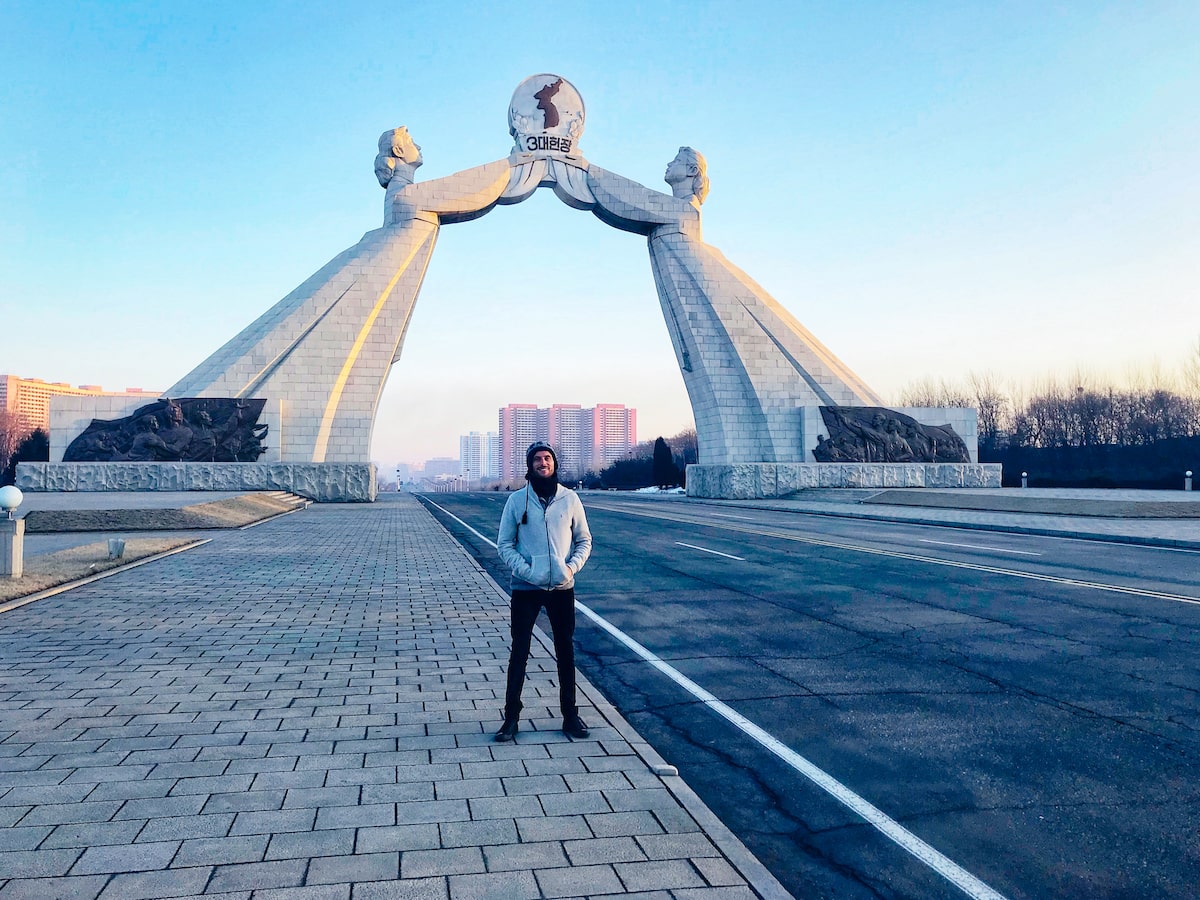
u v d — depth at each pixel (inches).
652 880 133.2
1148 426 2790.4
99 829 149.8
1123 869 145.2
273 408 1558.8
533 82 1846.7
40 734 206.5
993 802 174.2
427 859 139.2
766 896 128.2
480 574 540.7
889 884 140.4
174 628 350.6
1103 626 360.2
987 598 435.5
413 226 1708.9
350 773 180.4
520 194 1823.3
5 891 126.5
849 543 743.7
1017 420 3255.4
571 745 201.6
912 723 227.9
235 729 212.4
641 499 1939.0
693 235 1865.2
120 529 855.7
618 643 333.1
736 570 556.1
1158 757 200.5
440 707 235.5
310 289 1644.9
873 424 1772.9
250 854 140.3
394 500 1904.5
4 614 379.2
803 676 280.2
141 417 1491.1
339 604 418.3
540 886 130.5
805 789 182.4
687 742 213.9
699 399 1889.8
